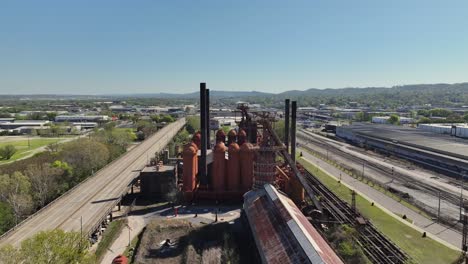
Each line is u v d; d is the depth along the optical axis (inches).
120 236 2445.9
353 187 3722.9
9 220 2669.8
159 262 2047.2
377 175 4274.1
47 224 2295.8
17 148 6432.1
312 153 5890.8
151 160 4247.0
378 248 2166.6
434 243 2303.2
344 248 2023.9
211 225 2581.2
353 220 2532.0
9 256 1348.4
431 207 3058.6
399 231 2504.9
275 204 2219.5
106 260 2085.4
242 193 3193.9
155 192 3385.8
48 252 1427.2
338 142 7293.3
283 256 1676.9
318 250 1557.6
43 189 3235.7
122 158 4694.9
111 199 2856.8
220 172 3216.0
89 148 4217.5
